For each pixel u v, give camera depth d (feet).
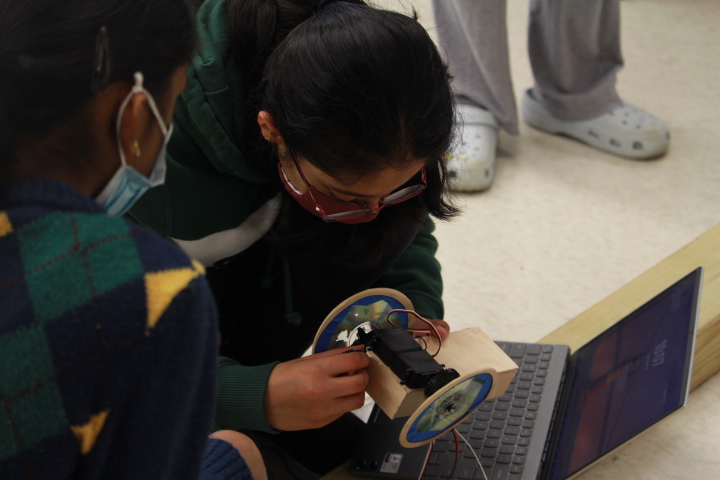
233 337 4.14
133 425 1.64
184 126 3.09
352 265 3.28
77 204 1.68
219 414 3.10
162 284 1.60
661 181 7.59
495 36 7.45
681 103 8.73
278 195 3.34
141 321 1.56
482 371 2.65
